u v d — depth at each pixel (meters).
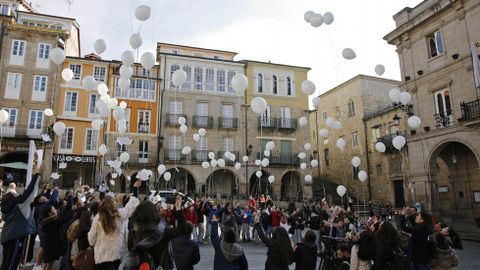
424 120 18.89
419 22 19.11
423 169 18.59
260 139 32.47
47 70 27.73
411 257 5.43
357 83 33.09
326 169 37.53
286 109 34.19
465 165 18.48
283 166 32.31
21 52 27.38
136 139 29.28
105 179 27.69
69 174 28.39
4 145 25.48
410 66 20.03
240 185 30.64
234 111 32.50
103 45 8.43
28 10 31.50
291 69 35.34
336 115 36.28
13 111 26.38
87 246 4.62
